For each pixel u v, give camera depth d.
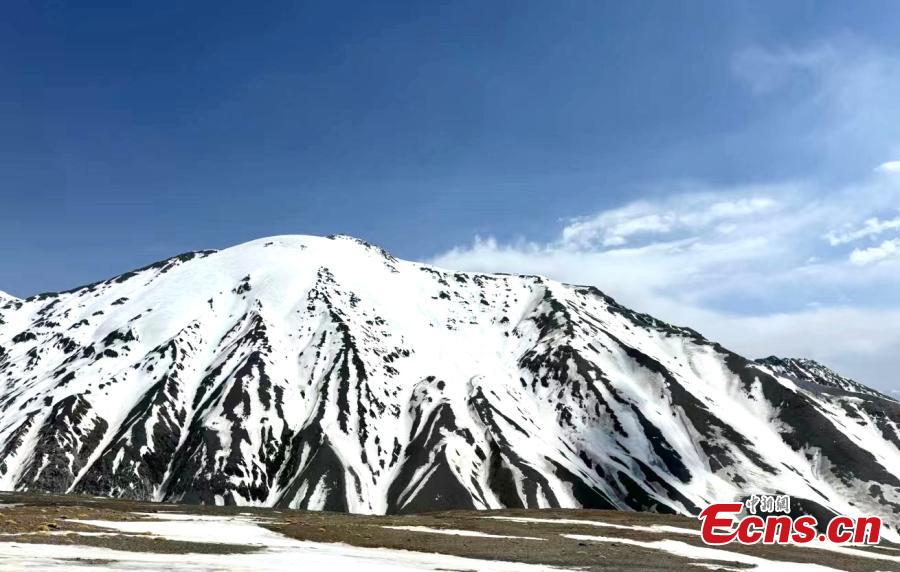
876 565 48.50
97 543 33.38
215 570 27.48
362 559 35.72
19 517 41.19
